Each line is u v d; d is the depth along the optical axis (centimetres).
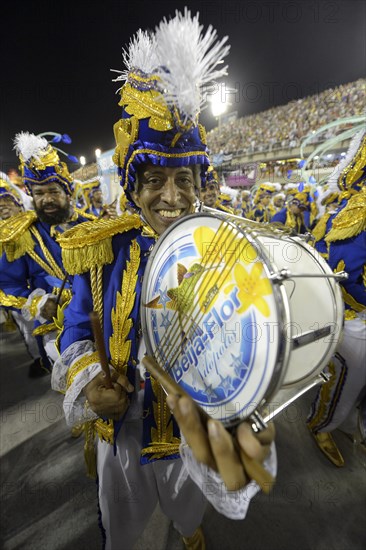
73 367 92
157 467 111
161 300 79
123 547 117
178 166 86
